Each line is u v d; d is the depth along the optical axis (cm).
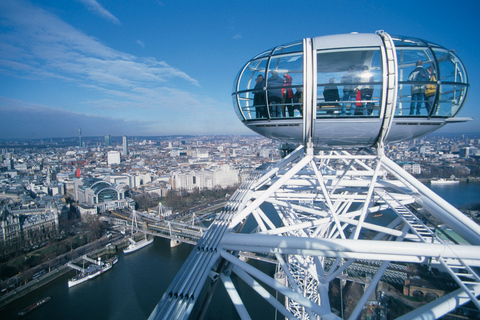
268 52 1681
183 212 17288
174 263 9569
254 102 1692
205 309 1330
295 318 1425
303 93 1511
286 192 2928
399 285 7012
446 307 1329
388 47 1442
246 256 9050
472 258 1271
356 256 1382
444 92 1534
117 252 10869
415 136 1727
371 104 1488
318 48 1474
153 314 1064
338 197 2747
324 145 1775
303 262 2567
